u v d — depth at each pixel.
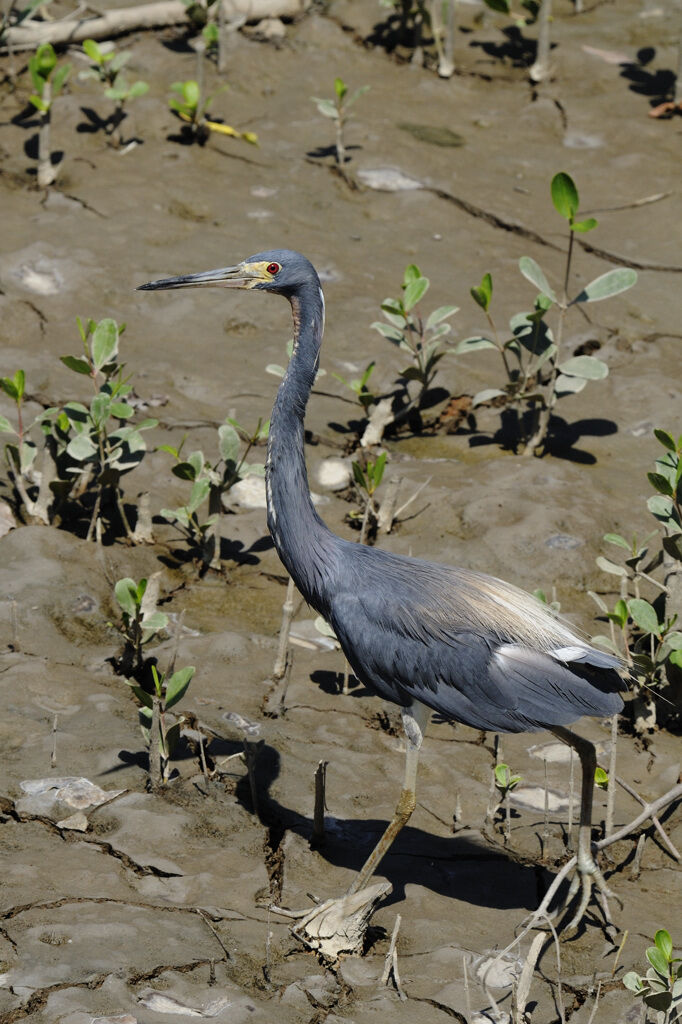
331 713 9.49
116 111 18.28
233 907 7.30
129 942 6.80
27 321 14.44
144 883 7.41
